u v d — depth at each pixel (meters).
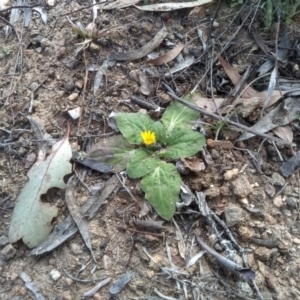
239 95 0.31
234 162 0.29
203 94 0.31
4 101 0.32
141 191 0.28
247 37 0.33
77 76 0.32
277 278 0.26
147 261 0.26
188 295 0.25
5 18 0.35
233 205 0.28
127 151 0.29
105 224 0.27
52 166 0.28
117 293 0.25
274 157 0.29
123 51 0.33
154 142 0.29
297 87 0.31
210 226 0.27
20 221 0.27
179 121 0.30
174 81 0.32
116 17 0.34
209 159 0.29
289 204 0.28
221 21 0.34
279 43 0.33
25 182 0.29
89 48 0.33
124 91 0.31
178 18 0.34
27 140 0.30
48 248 0.27
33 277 0.26
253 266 0.26
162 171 0.28
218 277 0.26
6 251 0.27
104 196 0.28
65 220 0.27
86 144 0.30
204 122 0.30
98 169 0.29
